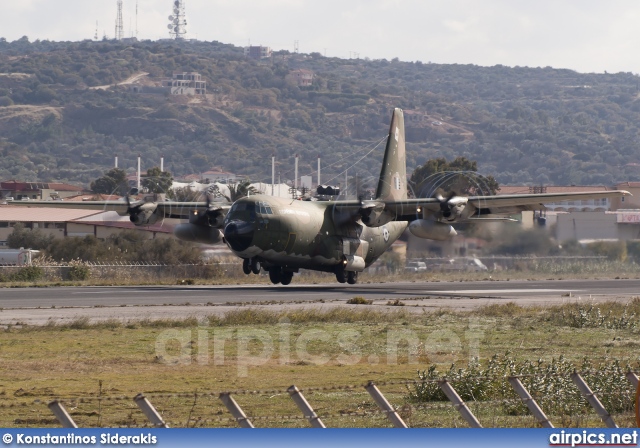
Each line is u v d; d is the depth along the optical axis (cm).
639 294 15938
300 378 6750
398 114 17775
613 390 5675
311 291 15562
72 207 17088
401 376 6912
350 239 16150
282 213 14612
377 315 11050
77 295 13825
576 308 12225
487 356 8156
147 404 3566
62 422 3431
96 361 7388
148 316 10631
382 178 17338
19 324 9731
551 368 6041
